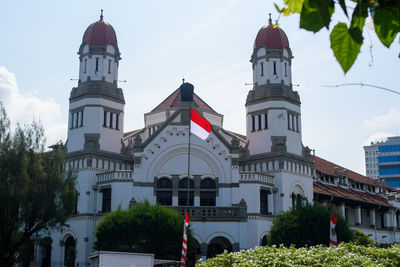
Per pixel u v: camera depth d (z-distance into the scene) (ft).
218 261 92.43
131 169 215.72
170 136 196.75
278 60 217.15
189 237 150.41
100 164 203.72
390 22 17.11
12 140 158.20
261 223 189.06
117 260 105.29
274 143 207.51
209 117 235.81
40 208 154.71
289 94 216.13
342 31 16.93
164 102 250.16
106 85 212.02
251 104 218.79
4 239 150.20
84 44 215.51
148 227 146.72
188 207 175.42
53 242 203.72
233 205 190.29
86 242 191.01
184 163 195.21
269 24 225.56
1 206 147.54
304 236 155.94
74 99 213.66
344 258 82.38
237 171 193.36
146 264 107.96
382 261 90.33
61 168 165.78
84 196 197.57
